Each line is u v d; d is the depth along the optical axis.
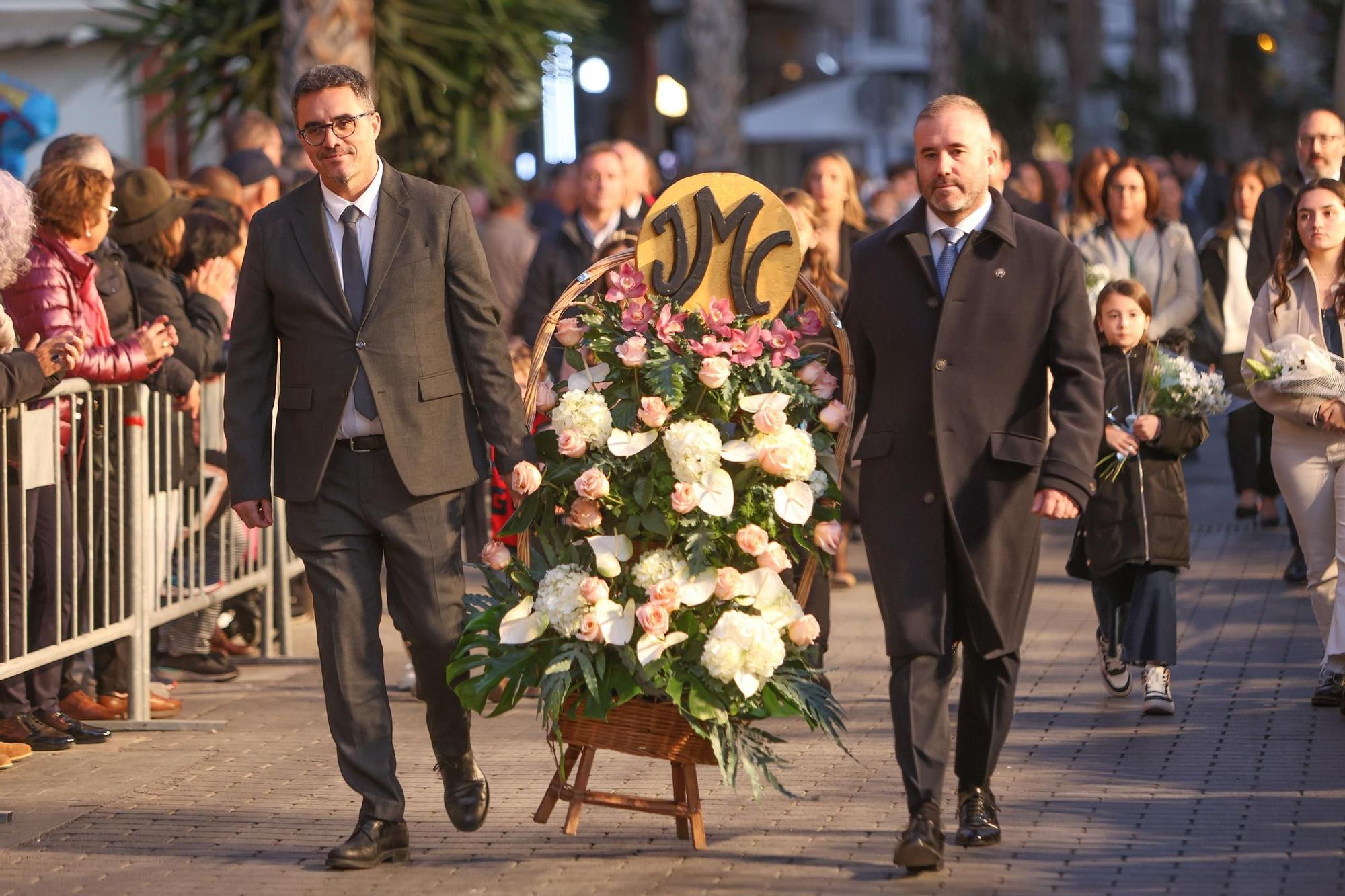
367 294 8.32
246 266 8.51
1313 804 9.09
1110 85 64.38
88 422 11.02
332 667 8.41
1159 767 9.93
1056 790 9.49
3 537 10.10
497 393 8.46
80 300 11.06
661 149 57.06
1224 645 13.22
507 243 19.00
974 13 78.38
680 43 71.75
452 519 8.49
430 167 19.73
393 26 18.67
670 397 8.26
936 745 7.95
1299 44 79.50
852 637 13.91
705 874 8.15
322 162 8.27
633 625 8.12
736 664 7.90
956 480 7.97
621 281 8.59
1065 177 25.47
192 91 19.78
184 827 9.20
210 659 13.26
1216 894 7.72
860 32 87.88
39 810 9.56
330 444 8.27
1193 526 18.94
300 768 10.47
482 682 8.22
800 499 8.28
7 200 9.91
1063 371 8.02
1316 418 10.86
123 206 12.37
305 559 8.45
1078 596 15.57
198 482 12.41
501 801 9.54
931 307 8.09
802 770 10.03
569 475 8.38
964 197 7.97
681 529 8.28
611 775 10.07
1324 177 13.43
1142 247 15.78
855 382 8.53
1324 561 11.14
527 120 20.92
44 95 21.98
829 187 14.99
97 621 11.30
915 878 8.00
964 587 8.03
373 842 8.39
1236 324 18.11
